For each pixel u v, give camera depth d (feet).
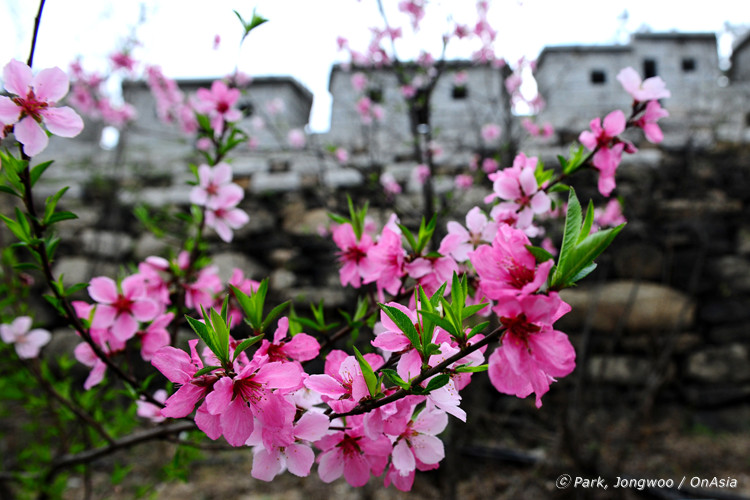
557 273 2.08
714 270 15.53
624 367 14.65
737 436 13.84
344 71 17.15
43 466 7.79
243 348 2.34
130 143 17.44
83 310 4.35
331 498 11.11
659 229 15.76
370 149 15.79
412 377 2.47
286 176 16.62
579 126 16.44
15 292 7.16
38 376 6.05
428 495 11.01
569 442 10.64
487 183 13.74
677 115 17.01
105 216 16.28
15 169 3.20
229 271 15.15
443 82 16.67
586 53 17.42
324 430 2.49
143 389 4.15
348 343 3.96
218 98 5.65
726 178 16.42
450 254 3.74
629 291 15.11
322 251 15.72
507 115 13.79
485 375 12.19
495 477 11.43
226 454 13.26
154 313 4.23
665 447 12.78
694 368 14.78
